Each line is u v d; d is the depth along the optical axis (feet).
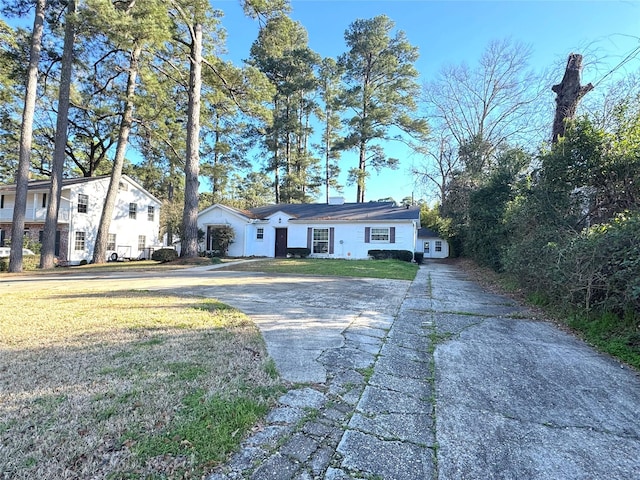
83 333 13.47
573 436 6.91
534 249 22.20
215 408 7.46
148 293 24.04
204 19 48.83
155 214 86.63
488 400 8.46
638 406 8.27
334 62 94.43
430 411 7.85
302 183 104.01
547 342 13.50
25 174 44.65
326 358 11.16
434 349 12.44
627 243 14.03
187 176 51.80
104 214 56.80
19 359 10.42
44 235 47.78
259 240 67.72
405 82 89.97
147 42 45.39
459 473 5.71
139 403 7.61
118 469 5.45
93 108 66.03
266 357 10.93
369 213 65.92
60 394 8.02
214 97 57.06
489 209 40.57
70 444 6.05
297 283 29.68
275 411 7.64
